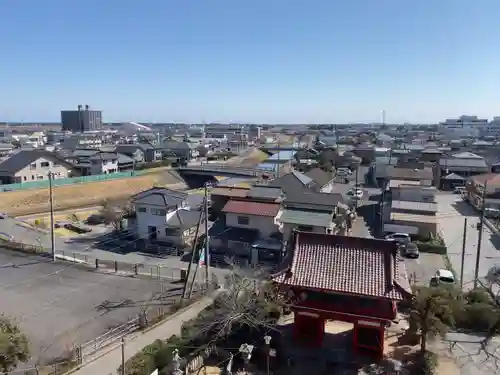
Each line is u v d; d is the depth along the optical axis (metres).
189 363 19.44
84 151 96.50
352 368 19.67
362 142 148.75
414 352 21.00
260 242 38.50
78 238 44.12
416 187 54.78
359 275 20.34
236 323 22.36
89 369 19.39
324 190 61.66
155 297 28.27
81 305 26.84
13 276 31.67
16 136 177.12
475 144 125.75
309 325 21.56
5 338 15.48
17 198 58.09
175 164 97.56
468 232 47.12
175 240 42.53
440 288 23.81
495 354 21.08
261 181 66.69
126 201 55.00
